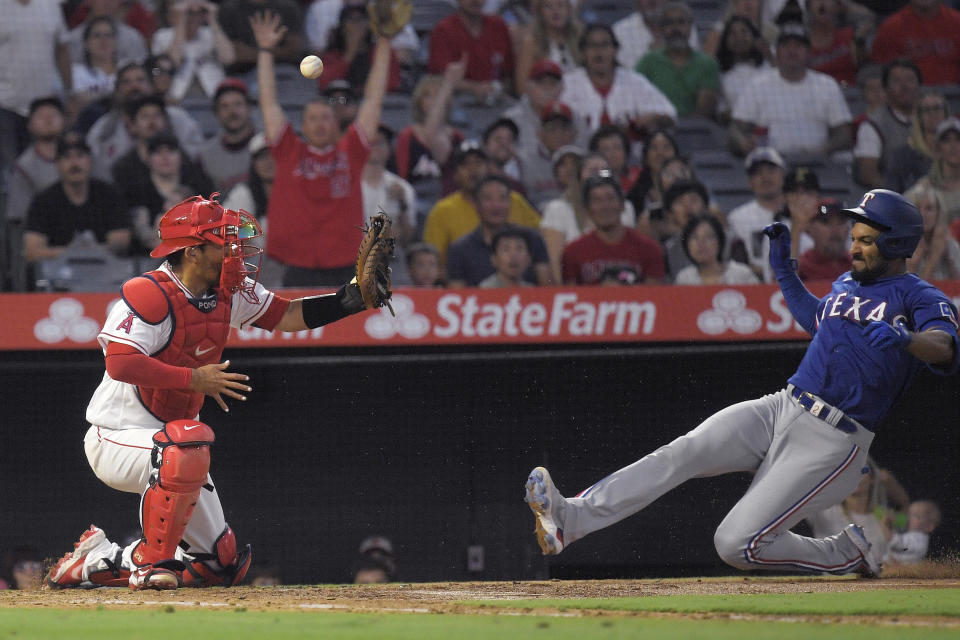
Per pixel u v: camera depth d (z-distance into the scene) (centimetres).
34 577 2758
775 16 3734
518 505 2983
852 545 1678
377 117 3203
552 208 3166
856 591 1420
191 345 1526
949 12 3756
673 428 2977
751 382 2981
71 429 2978
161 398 1556
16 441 2962
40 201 3030
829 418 1572
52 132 3167
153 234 3109
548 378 2984
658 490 1567
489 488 2992
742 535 1602
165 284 1498
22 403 2966
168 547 1534
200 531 1606
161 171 3139
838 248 3133
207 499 1606
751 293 2819
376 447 2998
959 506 2969
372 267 1598
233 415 2991
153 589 1517
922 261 3309
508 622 1026
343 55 3669
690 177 3278
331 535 2986
